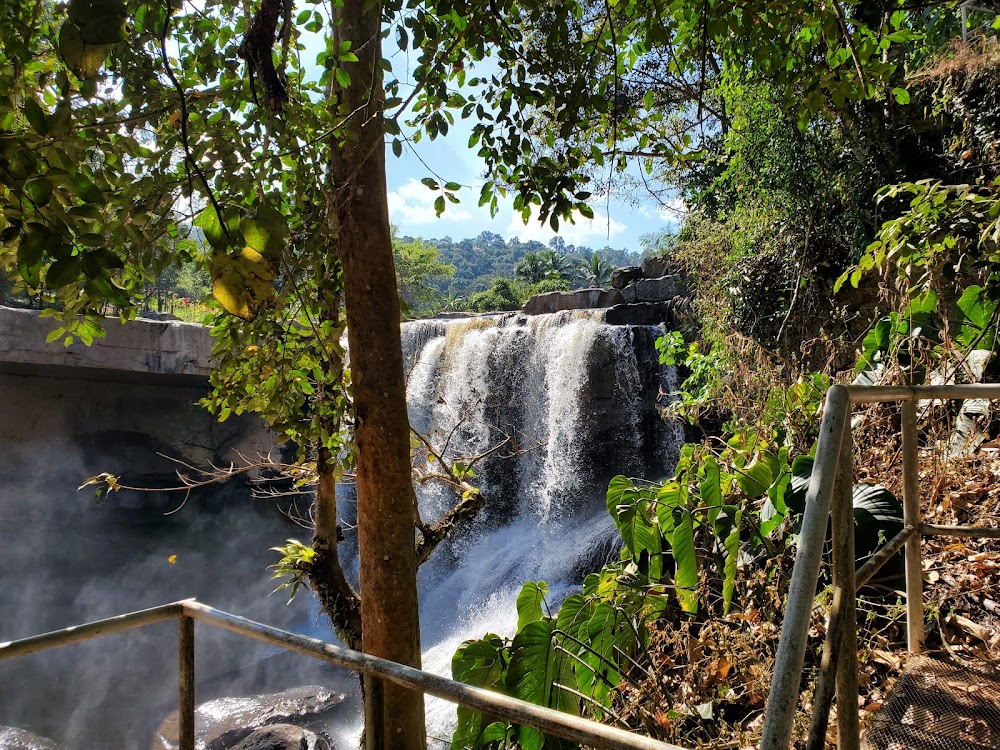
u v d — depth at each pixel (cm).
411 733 302
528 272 6412
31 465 1515
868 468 411
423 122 267
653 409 1092
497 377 1295
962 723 181
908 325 464
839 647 136
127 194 170
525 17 285
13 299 1438
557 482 1180
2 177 132
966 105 643
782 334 759
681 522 340
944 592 275
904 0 418
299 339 320
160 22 179
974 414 416
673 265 1123
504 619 919
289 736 684
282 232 151
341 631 436
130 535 1551
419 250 5094
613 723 305
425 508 1318
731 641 307
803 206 755
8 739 845
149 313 1808
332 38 270
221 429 1681
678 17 293
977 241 450
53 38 196
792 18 255
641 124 317
